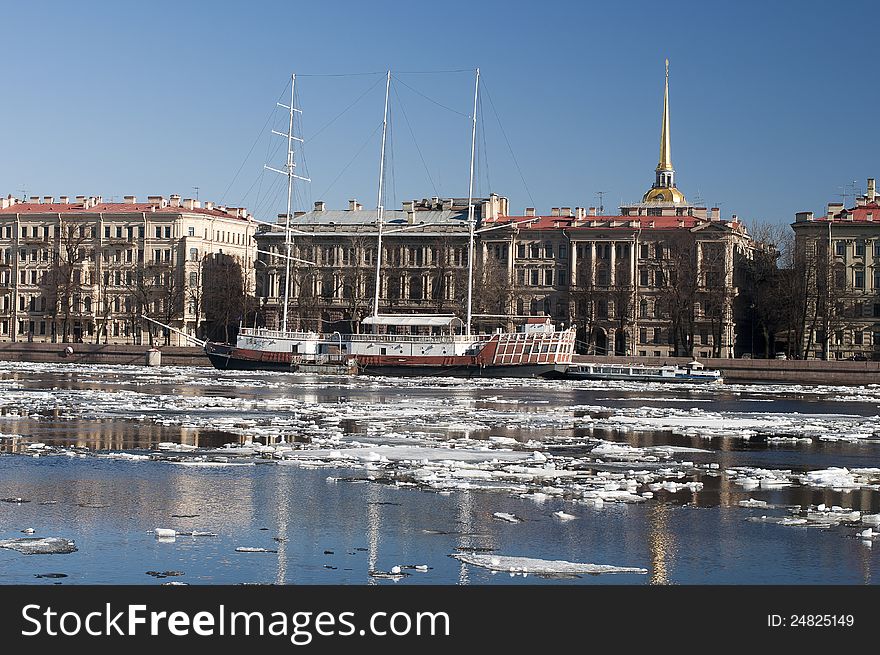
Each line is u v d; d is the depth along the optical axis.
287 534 46.75
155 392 129.12
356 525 48.53
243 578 40.19
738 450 75.62
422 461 65.94
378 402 117.75
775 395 144.25
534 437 81.19
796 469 66.69
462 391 141.50
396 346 182.12
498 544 45.44
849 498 56.19
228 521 49.06
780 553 44.34
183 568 41.28
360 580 40.06
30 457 67.06
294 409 103.06
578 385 162.25
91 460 65.94
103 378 157.75
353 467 63.56
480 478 60.53
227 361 192.25
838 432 86.62
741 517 50.94
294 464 64.62
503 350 179.25
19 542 44.56
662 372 177.62
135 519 49.28
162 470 62.25
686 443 79.38
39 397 110.75
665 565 42.53
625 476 62.06
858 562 43.03
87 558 42.50
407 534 46.97
